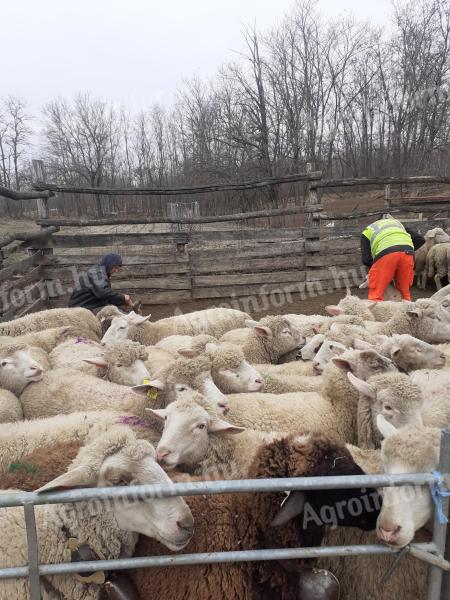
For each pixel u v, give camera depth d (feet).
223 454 11.30
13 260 42.14
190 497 9.14
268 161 82.12
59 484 7.38
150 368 17.12
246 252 37.22
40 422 12.41
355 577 9.50
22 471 9.72
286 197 81.71
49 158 152.76
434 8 71.00
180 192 38.27
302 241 37.76
